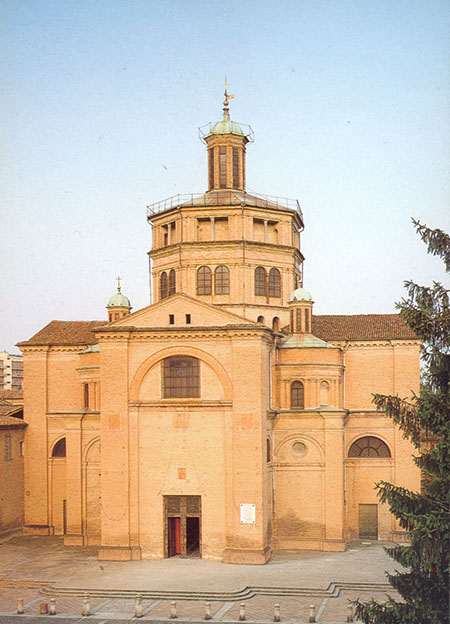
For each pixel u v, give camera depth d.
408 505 32.84
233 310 60.03
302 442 55.69
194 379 52.69
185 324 52.78
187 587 44.66
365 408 59.22
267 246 61.38
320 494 55.06
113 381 53.03
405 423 33.94
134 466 52.47
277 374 56.91
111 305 64.94
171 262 62.28
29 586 46.69
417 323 32.72
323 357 56.94
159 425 52.62
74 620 40.28
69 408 65.06
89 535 57.62
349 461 58.47
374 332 60.25
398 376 58.78
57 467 64.69
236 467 51.12
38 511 64.31
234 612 41.03
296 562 50.66
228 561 50.44
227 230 61.59
